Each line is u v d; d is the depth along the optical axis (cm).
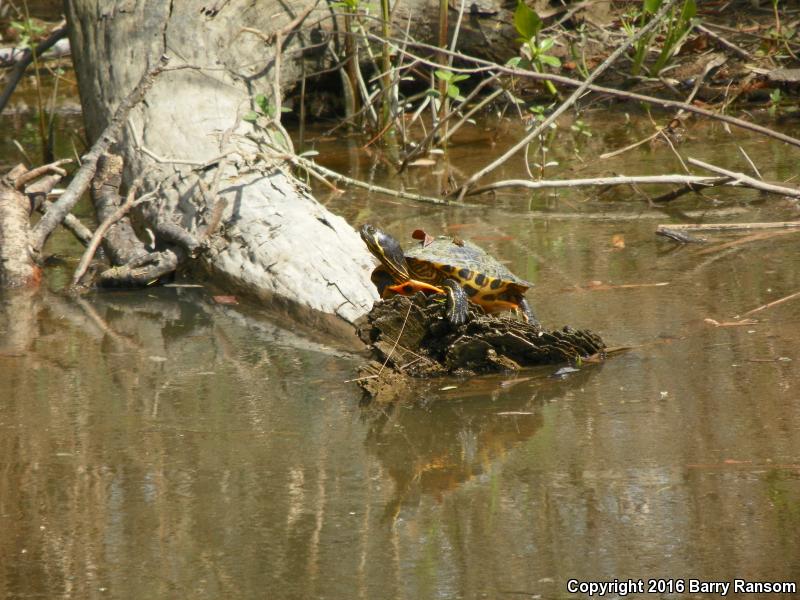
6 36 2247
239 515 541
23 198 1114
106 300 999
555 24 1753
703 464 568
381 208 1245
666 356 748
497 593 456
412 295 762
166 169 1154
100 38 1379
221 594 466
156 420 682
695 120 1581
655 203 1211
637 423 632
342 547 504
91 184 1168
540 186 1170
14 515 550
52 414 698
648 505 526
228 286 1014
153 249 1076
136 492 573
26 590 475
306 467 598
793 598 441
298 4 1502
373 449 620
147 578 481
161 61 1140
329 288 933
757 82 1619
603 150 1456
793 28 1731
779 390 666
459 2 1739
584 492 545
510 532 509
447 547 499
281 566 488
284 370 783
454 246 789
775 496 526
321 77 1705
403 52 1308
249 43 1402
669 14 1591
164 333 891
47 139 1639
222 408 702
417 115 1559
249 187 1091
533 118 1574
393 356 751
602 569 471
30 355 832
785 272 926
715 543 486
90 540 521
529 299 897
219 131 1211
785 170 1270
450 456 604
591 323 828
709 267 960
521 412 666
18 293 1024
